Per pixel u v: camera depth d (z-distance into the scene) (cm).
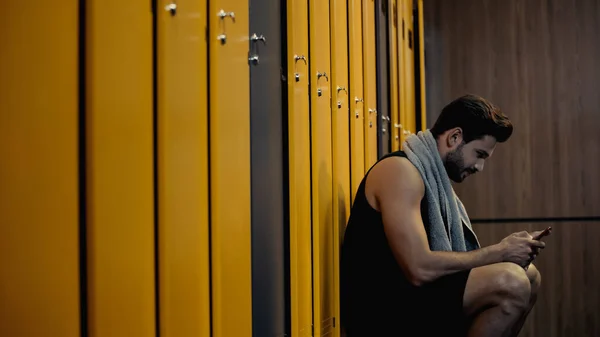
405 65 432
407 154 223
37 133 101
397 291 211
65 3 107
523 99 488
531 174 484
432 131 236
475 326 207
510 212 485
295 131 222
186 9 147
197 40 153
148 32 131
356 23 311
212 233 159
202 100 156
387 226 209
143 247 128
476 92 493
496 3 491
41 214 102
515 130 486
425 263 204
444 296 206
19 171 98
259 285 191
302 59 232
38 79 101
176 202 141
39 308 102
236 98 175
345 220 285
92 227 112
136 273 125
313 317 240
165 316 135
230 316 168
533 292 232
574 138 481
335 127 270
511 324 205
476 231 489
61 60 106
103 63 115
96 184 113
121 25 121
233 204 172
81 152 111
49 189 103
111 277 117
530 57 487
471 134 228
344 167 285
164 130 136
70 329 108
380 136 354
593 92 480
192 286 148
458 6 496
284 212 216
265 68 201
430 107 498
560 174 481
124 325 121
